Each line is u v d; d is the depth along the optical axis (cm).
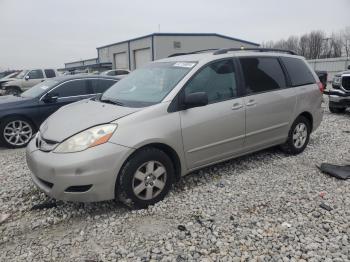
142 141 384
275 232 344
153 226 362
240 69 497
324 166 525
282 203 409
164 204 407
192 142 433
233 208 397
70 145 368
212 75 463
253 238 334
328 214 380
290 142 582
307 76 609
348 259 301
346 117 1024
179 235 342
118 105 428
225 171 518
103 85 850
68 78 817
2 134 731
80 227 365
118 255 313
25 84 1955
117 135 374
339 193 436
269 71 539
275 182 475
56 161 363
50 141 387
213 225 359
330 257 304
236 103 477
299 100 573
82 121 395
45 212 399
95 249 324
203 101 412
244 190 448
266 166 539
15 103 749
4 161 620
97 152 362
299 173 509
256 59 526
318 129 827
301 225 357
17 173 538
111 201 420
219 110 457
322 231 346
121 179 383
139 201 395
